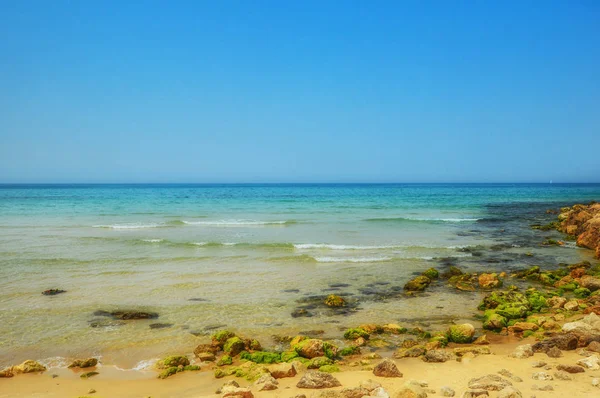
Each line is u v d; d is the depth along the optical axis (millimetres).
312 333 13539
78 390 9719
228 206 64500
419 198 89250
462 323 14500
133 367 11148
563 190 145250
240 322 14547
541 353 11180
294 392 8945
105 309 15883
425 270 22406
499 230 38406
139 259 24625
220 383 9953
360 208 61031
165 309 15898
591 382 8680
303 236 33594
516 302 16109
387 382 9352
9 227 38250
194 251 27125
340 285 19375
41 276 20641
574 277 20703
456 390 8664
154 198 87250
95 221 43125
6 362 11523
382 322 14609
